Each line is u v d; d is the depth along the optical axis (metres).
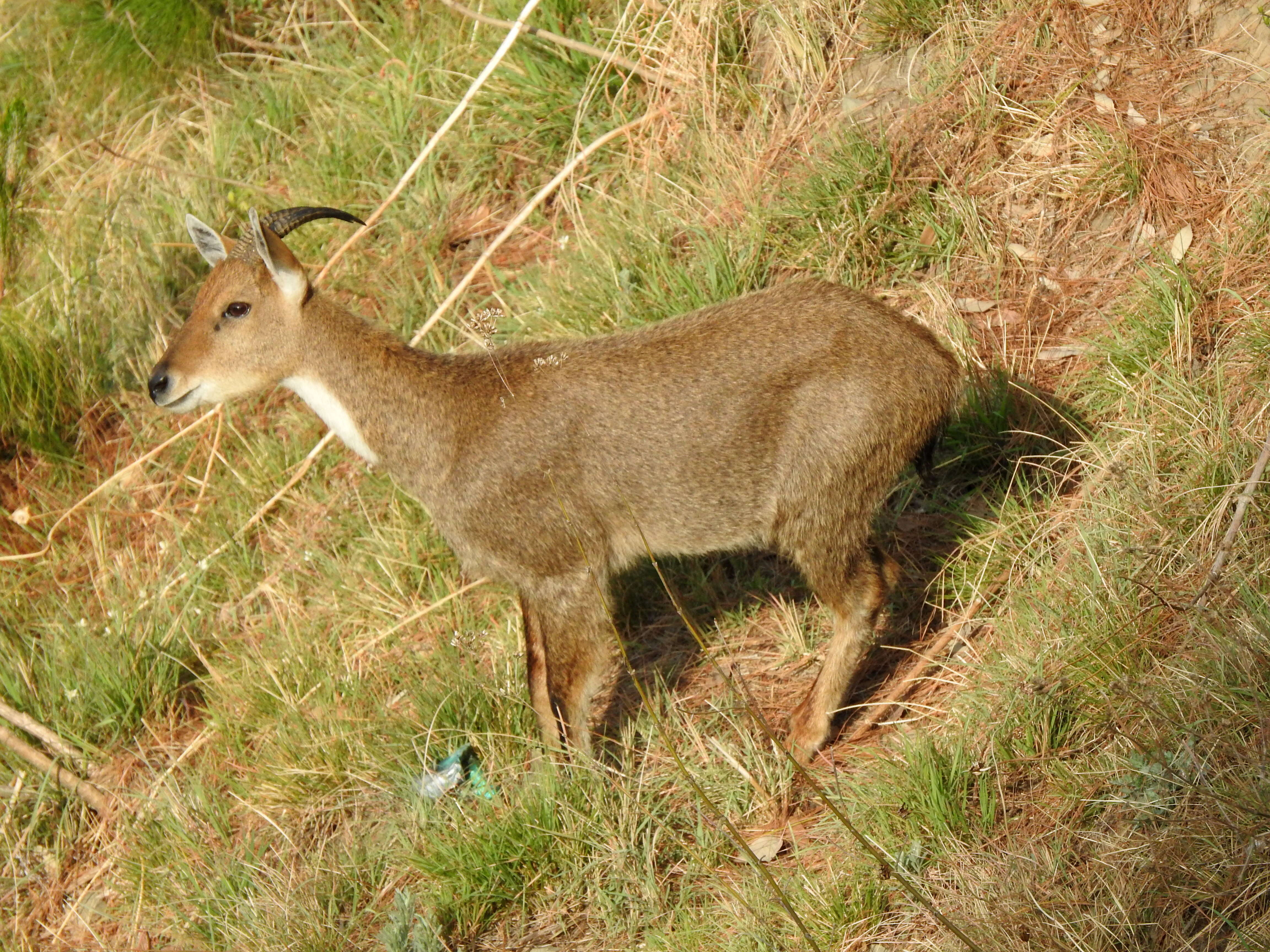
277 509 12.16
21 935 10.09
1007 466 9.80
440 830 8.77
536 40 13.44
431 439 8.91
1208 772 7.00
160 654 11.19
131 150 15.40
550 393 8.69
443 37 14.20
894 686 8.98
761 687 9.32
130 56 15.59
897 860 7.48
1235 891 6.45
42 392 13.46
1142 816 7.04
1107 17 11.34
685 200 11.97
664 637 9.98
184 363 9.03
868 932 7.27
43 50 16.48
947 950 6.88
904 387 8.34
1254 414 8.59
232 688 10.66
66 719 11.19
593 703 9.73
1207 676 7.28
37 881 10.43
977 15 11.79
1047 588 8.59
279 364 9.09
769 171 11.88
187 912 9.37
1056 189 10.83
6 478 13.46
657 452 8.58
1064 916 6.79
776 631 9.69
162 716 11.16
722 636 9.77
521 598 9.27
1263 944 6.20
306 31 15.84
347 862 8.98
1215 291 9.60
